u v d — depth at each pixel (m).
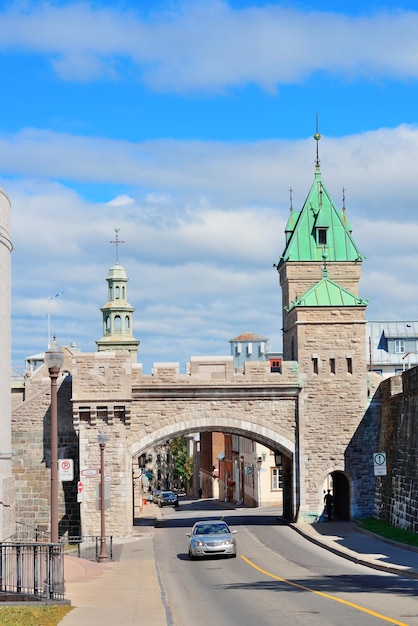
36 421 51.41
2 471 36.81
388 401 49.38
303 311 51.84
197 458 126.75
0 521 36.03
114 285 106.19
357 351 51.84
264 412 51.44
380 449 50.94
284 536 46.28
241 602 23.06
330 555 37.25
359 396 51.66
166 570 33.38
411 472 43.19
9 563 26.81
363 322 51.91
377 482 50.75
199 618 20.27
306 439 51.41
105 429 49.94
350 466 51.38
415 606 20.62
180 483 145.38
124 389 49.81
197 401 51.06
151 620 19.66
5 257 37.19
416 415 42.84
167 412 50.84
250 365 51.25
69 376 51.81
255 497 79.75
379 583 26.23
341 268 66.31
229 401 51.25
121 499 49.44
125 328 105.56
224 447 105.69
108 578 30.16
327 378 51.62
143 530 53.00
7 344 37.84
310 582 27.20
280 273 68.69
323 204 67.44
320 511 51.22
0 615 20.11
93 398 49.66
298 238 66.50
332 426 51.53
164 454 146.38
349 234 67.06
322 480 51.28
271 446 52.31
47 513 50.91
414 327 101.62
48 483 51.03
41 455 51.19
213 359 51.09
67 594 25.23
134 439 50.53
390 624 17.81
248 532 48.78
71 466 37.38
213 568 33.50
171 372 50.81
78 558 36.97
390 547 37.75
